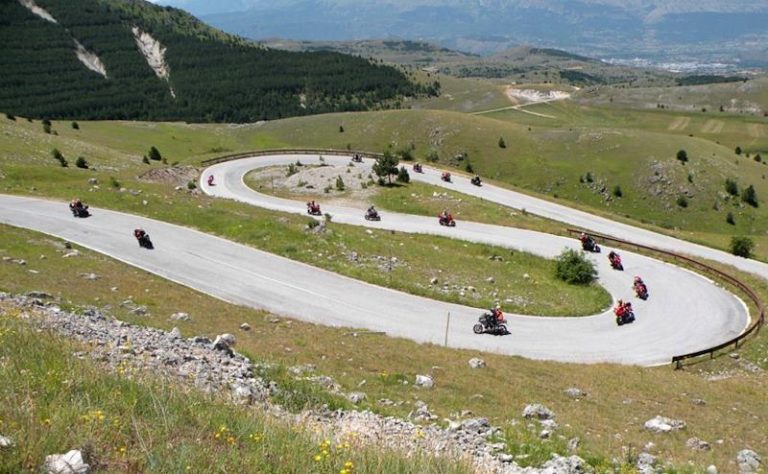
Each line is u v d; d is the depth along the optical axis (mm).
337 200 78750
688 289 48062
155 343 16844
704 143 137750
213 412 9969
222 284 39688
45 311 18938
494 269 49500
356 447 9641
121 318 23469
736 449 17812
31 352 11227
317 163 110625
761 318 40344
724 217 112062
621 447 15945
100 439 7535
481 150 142750
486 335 35781
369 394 18469
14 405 7852
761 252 64875
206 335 23984
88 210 54188
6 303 18750
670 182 119688
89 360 11984
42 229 47438
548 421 17531
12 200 55844
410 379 21344
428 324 36406
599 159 131875
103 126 151000
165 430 8453
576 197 122688
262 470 7875
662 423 19375
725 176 121125
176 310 29375
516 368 26719
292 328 29609
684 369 33219
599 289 47594
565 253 51000
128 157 106312
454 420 16281
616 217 77500
